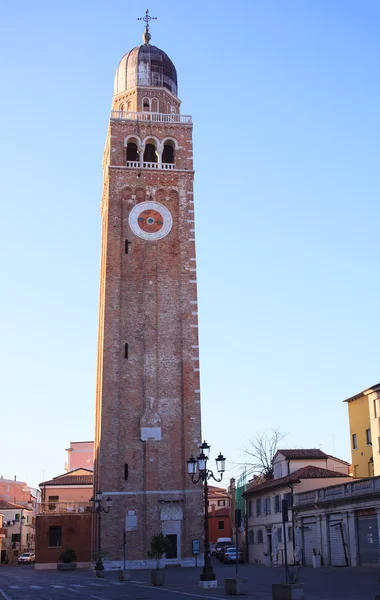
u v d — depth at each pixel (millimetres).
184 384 75938
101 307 85500
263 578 47938
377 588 35656
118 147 84938
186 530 71250
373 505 54094
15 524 137875
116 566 69562
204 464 42156
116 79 94188
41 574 69688
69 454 132750
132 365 76438
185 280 80312
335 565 60812
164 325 78375
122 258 80375
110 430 73500
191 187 84688
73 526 88688
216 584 41156
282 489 76125
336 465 82188
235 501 114188
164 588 41594
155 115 87688
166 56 95062
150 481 72125
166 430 74375
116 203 82375
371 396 74438
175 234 82438
